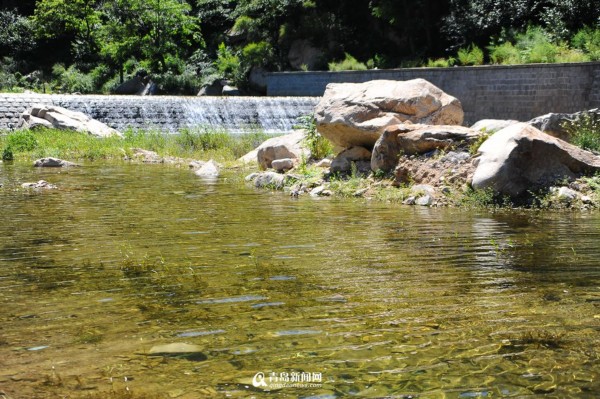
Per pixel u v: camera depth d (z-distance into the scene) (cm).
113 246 734
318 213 999
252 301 514
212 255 685
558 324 457
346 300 517
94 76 5053
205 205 1087
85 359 395
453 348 411
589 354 400
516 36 3544
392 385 357
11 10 5747
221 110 3303
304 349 410
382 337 431
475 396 344
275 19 4975
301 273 605
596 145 1401
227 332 441
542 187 1095
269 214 985
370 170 1327
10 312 486
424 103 1359
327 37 4816
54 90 4841
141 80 4869
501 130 1174
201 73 4972
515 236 804
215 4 5575
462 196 1101
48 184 1360
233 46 5281
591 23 3462
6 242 756
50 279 584
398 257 677
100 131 2747
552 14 3494
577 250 716
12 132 2653
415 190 1152
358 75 3672
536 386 355
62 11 5228
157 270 617
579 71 2691
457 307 498
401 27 4616
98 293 538
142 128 3134
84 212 1002
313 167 1488
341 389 353
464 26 3969
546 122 1541
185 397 342
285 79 4050
